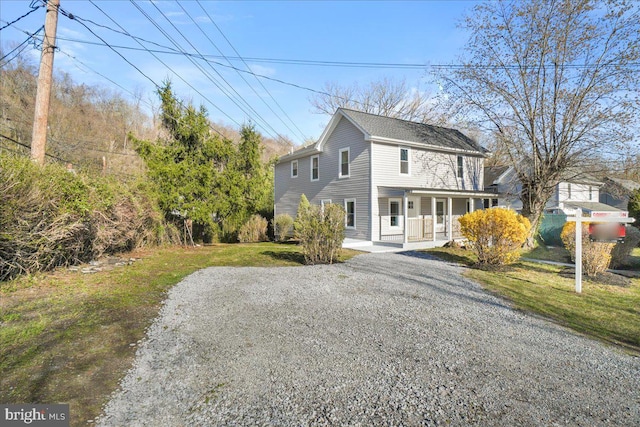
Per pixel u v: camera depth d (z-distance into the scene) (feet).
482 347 13.79
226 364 11.80
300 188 69.05
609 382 11.27
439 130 66.74
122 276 24.71
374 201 51.65
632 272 31.99
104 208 28.71
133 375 10.88
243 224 62.39
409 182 56.13
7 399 9.12
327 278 25.68
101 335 13.83
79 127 86.43
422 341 14.20
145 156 42.34
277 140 129.90
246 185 49.03
